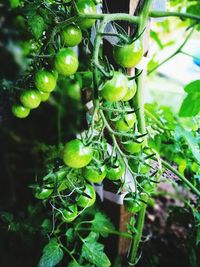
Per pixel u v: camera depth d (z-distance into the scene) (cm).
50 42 31
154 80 131
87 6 31
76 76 51
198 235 46
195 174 50
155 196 86
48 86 33
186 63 137
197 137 47
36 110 95
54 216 39
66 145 29
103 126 30
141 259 55
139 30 31
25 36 59
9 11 64
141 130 36
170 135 48
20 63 88
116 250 50
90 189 34
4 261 56
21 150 92
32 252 55
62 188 33
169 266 59
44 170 37
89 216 48
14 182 81
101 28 29
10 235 59
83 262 47
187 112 47
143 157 33
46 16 35
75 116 87
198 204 51
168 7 67
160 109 55
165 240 66
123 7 37
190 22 79
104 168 31
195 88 45
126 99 31
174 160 51
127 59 29
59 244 41
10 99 54
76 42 32
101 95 28
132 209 36
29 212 50
